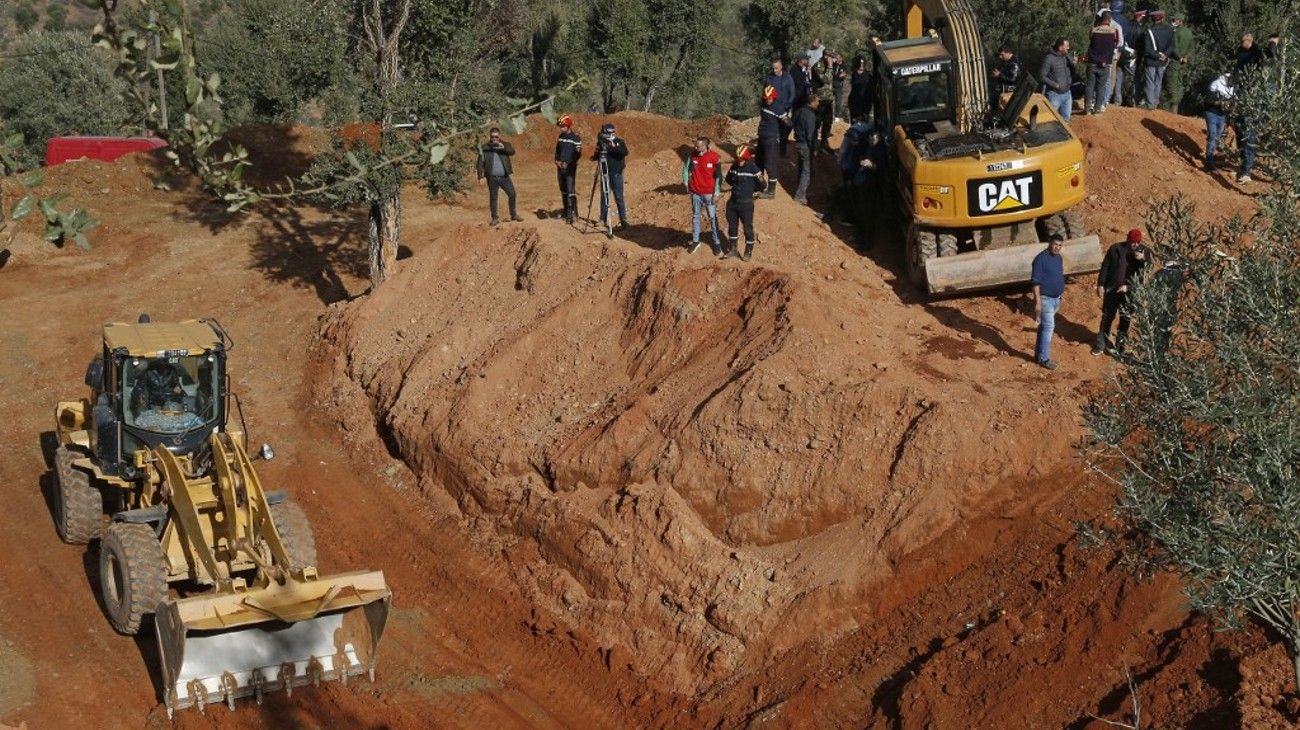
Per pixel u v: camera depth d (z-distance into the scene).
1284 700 9.30
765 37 35.03
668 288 16.28
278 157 28.86
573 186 19.69
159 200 27.64
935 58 17.62
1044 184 15.93
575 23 36.09
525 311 18.09
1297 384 7.28
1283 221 7.90
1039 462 12.88
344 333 20.25
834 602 12.66
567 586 14.05
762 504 13.54
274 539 11.80
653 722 12.32
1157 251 9.02
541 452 15.54
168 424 13.74
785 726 11.58
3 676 12.55
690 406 14.54
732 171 16.38
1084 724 10.21
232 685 11.73
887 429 13.41
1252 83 8.83
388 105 18.52
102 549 13.15
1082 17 27.14
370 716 12.10
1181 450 7.59
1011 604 11.88
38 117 38.53
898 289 17.00
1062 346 15.16
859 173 17.50
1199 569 7.27
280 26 19.67
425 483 16.78
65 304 22.97
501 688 12.96
